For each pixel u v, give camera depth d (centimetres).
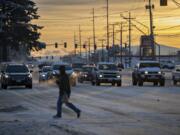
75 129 1877
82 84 5897
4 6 11269
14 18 11712
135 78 5553
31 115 2430
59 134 1725
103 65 5522
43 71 6575
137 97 3650
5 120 2197
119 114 2470
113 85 5506
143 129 1902
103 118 2288
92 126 1986
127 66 16900
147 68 5412
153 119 2252
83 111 2625
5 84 4769
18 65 4919
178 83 6250
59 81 2327
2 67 5522
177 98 3547
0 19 10212
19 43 12125
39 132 1769
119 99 3456
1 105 3002
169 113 2519
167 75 8850
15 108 2805
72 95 3856
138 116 2378
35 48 12362
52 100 3384
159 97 3644
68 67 5456
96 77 5431
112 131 1839
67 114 2470
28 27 12038
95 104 3059
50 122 2111
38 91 4397
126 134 1762
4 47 12138
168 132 1817
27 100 3391
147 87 5053
